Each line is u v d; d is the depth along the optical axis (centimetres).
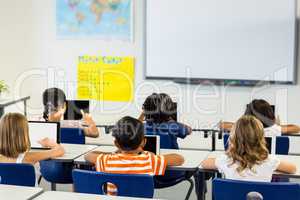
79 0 669
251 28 617
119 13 659
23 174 317
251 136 304
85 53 676
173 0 638
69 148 399
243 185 276
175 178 406
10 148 332
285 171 324
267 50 616
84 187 303
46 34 685
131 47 662
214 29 630
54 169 417
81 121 476
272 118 416
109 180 294
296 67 610
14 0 688
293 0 600
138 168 317
